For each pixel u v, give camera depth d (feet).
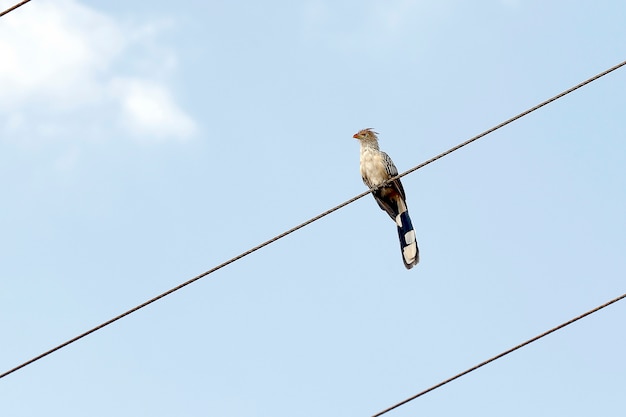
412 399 29.14
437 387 29.17
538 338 29.32
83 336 30.25
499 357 29.32
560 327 29.27
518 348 29.32
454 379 29.17
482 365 29.27
